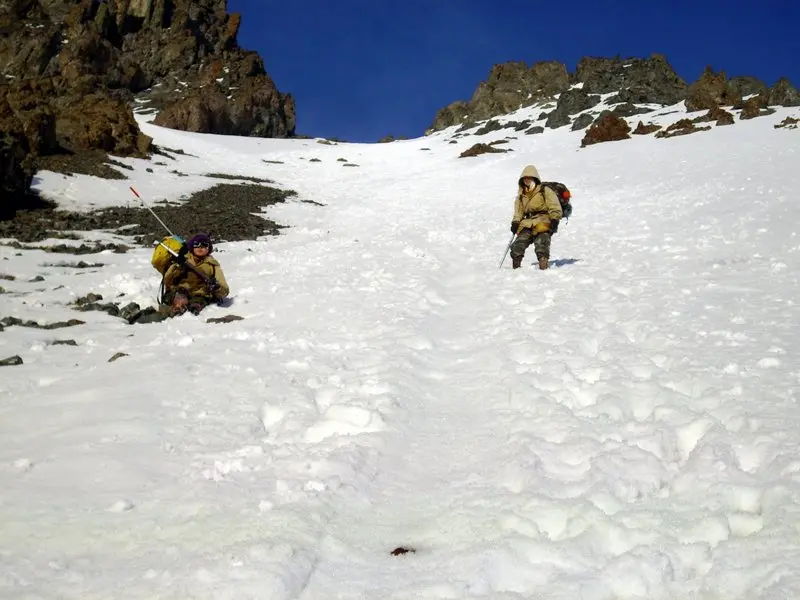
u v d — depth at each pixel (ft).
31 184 70.13
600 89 226.58
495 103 277.03
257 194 99.55
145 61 266.16
